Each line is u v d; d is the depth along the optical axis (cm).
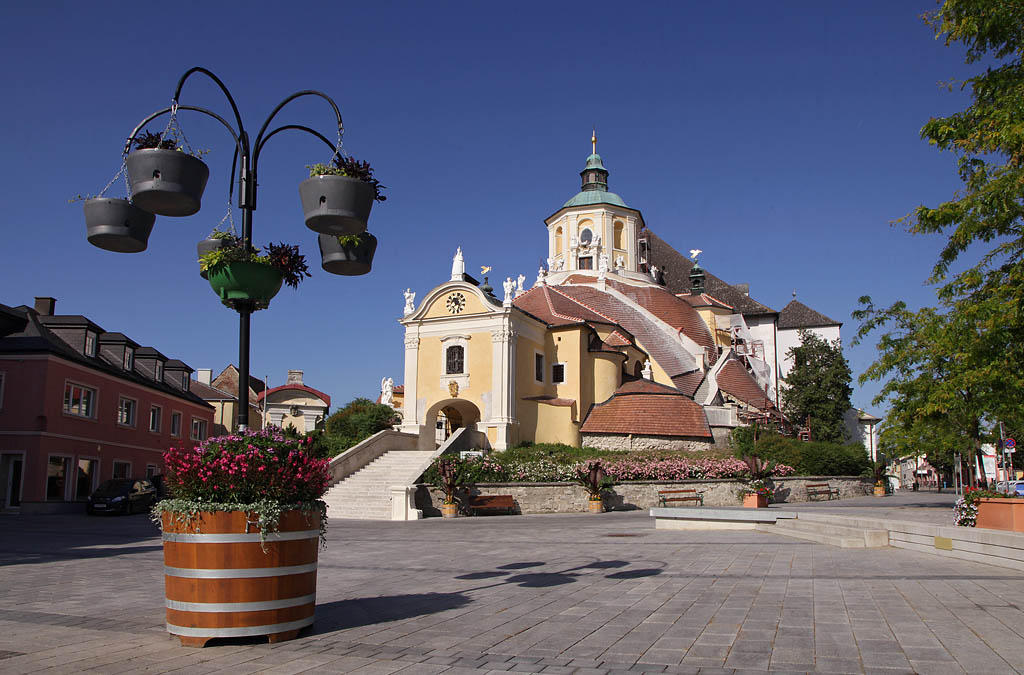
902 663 666
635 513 3297
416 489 3064
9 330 3828
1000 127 1631
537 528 2380
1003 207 1642
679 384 5134
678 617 887
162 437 4925
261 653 738
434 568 1386
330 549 1745
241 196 909
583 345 4644
